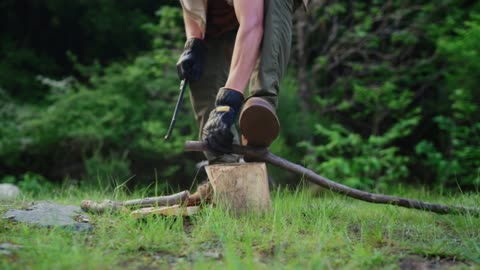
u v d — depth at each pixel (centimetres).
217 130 480
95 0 1906
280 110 1392
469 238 463
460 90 1345
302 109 1477
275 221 462
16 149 1549
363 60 1627
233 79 487
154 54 1622
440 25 1543
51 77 1961
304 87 1503
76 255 355
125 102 1484
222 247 404
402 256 399
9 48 1964
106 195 715
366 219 515
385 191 1101
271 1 499
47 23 2042
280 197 599
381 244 430
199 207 486
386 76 1541
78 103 1537
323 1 1462
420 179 1589
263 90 490
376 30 1574
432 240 450
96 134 1458
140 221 458
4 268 341
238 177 489
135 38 1917
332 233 433
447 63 1562
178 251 395
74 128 1502
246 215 487
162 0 1920
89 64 1970
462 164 1378
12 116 1662
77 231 434
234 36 550
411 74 1587
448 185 1405
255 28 493
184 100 1452
